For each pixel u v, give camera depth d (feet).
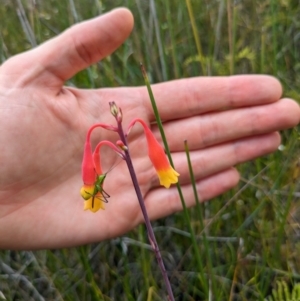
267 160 0.93
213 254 0.85
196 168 0.78
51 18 1.06
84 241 0.75
